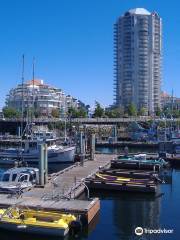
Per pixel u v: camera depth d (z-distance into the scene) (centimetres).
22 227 2753
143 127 13762
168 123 13825
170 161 6506
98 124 14500
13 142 9369
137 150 9644
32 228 2752
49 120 13538
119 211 3591
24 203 3191
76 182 4184
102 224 3192
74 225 2836
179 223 3241
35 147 6825
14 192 3622
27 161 6781
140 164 5881
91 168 5341
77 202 3244
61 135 11438
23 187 3838
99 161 6147
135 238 2866
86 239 2845
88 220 3016
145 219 3347
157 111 19400
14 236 2805
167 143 8181
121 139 11894
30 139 7769
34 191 3734
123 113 19125
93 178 4497
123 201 3975
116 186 4253
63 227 2711
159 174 5516
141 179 4691
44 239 2756
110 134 13338
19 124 13100
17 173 4012
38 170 4103
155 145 10094
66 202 3241
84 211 2994
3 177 4034
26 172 4041
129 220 3309
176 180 5284
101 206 3766
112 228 3089
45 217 2883
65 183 4162
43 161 4038
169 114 18388
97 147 10294
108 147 10294
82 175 4712
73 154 6844
